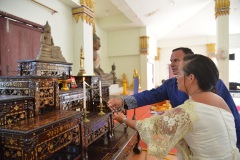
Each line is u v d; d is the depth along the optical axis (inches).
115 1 210.4
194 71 35.2
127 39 336.8
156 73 478.3
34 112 51.2
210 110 33.0
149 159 91.6
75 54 189.0
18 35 138.9
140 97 64.5
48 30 78.2
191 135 33.5
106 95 109.6
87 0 190.5
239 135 50.0
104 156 62.0
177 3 279.3
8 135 39.2
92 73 201.2
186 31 424.2
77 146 57.9
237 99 300.5
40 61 63.9
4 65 129.2
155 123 36.5
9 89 55.3
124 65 345.7
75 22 188.5
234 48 415.2
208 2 324.5
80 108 80.0
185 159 36.4
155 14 286.8
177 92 57.9
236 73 435.8
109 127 76.4
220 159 31.5
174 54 57.2
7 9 128.0
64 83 77.7
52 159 60.8
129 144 76.0
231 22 370.0
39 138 40.9
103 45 336.8
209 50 428.8
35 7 149.6
